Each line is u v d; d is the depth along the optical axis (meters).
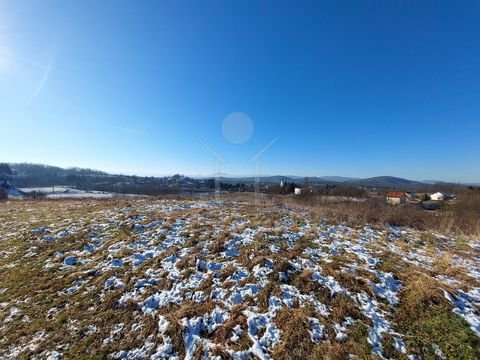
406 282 4.34
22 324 3.72
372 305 3.81
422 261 5.32
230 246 6.04
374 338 3.20
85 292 4.46
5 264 5.70
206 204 13.13
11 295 4.45
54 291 4.52
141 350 3.21
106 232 7.54
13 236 7.57
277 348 3.14
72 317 3.84
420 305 3.70
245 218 8.95
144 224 8.20
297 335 3.27
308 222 8.70
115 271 5.07
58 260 5.76
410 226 9.30
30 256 6.05
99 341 3.37
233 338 3.31
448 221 9.61
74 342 3.37
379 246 6.21
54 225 8.55
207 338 3.35
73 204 14.81
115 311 3.93
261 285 4.35
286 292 4.16
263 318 3.63
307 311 3.69
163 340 3.34
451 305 3.67
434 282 4.21
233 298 4.07
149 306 4.01
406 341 3.15
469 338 3.10
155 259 5.52
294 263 5.07
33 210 12.78
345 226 8.33
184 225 7.93
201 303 4.03
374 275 4.53
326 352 3.03
